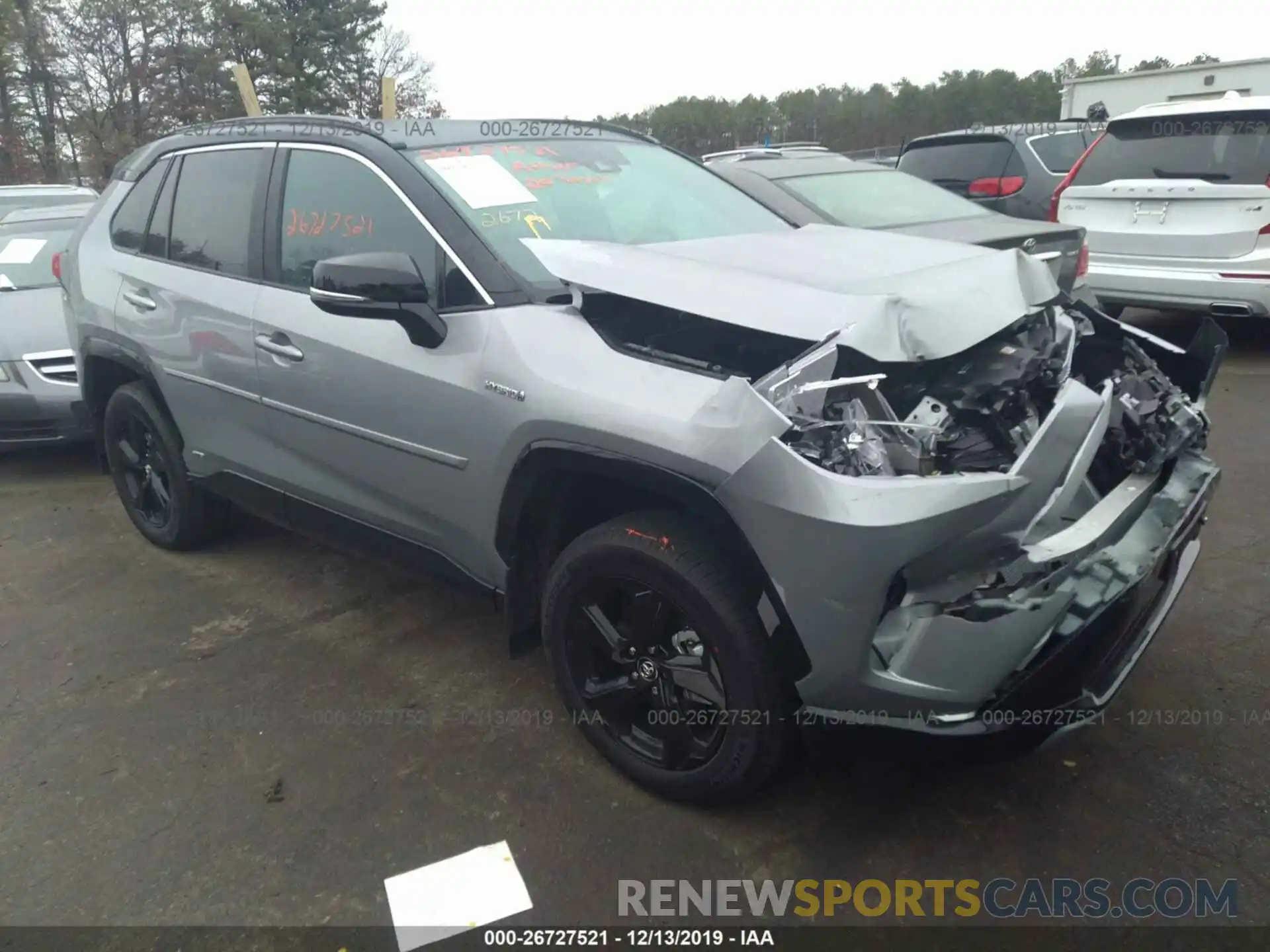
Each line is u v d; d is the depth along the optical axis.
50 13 38.09
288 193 3.49
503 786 2.82
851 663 2.19
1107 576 2.29
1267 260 6.42
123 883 2.50
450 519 2.98
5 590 4.25
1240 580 3.77
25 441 5.62
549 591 2.78
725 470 2.20
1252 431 5.52
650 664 2.61
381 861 2.54
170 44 40.31
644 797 2.75
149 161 4.36
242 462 3.80
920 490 2.04
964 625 2.11
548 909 2.38
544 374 2.57
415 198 3.01
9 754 3.05
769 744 2.41
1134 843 2.50
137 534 4.88
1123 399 2.75
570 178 3.40
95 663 3.59
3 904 2.44
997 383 2.43
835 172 6.68
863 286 2.46
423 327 2.81
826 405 2.24
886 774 2.79
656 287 2.50
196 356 3.78
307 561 4.45
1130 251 7.03
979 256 2.80
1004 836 2.54
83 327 4.42
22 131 39.31
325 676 3.45
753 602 2.35
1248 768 2.73
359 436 3.16
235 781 2.89
